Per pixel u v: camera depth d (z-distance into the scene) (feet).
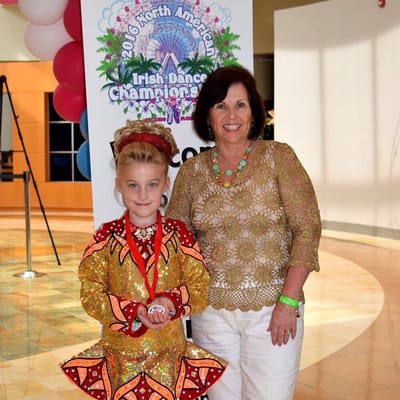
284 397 8.44
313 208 8.31
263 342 8.36
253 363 8.48
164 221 8.06
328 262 30.73
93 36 11.05
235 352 8.59
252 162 8.37
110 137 11.14
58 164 63.05
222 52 11.22
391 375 15.12
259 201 8.30
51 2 14.99
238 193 8.34
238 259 8.36
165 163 7.98
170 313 7.68
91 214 57.47
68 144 62.75
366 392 14.07
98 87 11.10
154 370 7.77
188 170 8.77
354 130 40.57
